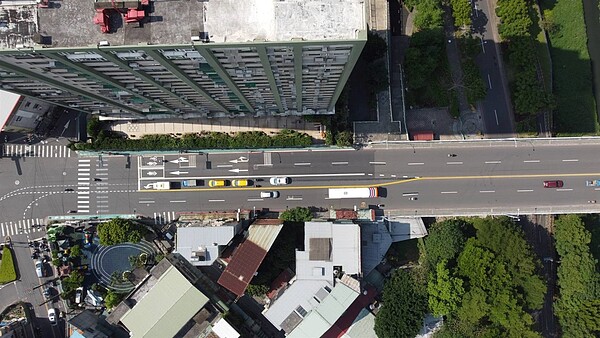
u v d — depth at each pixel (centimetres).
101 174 8775
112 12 4328
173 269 8019
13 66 4756
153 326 7881
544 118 8894
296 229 8600
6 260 8631
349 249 8031
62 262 8638
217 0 4381
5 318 8619
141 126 8688
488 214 8650
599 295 8331
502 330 8388
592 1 9300
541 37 9125
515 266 8331
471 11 8900
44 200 8738
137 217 8769
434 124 8850
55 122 8669
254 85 6212
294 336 7962
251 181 8769
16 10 4334
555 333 8988
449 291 8019
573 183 8625
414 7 8794
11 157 8706
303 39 4306
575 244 8394
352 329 8425
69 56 4484
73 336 7912
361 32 4266
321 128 8675
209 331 8119
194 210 8800
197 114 8450
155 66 5038
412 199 8700
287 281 8562
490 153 8656
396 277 8319
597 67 9319
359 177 8731
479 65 8975
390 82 8712
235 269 7894
